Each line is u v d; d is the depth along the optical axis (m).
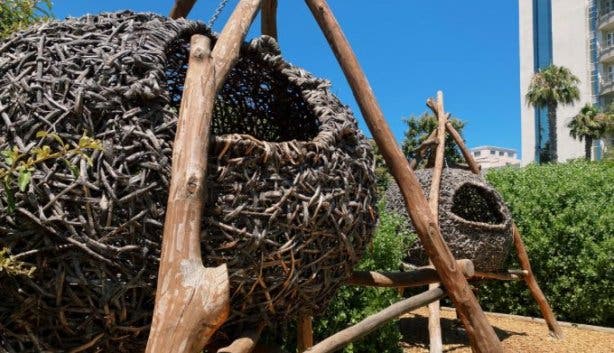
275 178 1.50
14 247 1.31
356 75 2.15
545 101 25.83
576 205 5.96
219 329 1.57
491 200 5.07
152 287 1.37
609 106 26.95
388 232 4.38
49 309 1.32
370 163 1.90
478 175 5.12
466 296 2.18
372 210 1.88
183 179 1.32
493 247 4.73
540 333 5.51
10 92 1.40
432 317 4.37
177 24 1.76
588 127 24.64
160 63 1.52
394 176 2.21
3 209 1.30
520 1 36.41
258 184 1.47
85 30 1.56
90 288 1.32
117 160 1.35
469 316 2.16
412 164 5.40
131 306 1.36
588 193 6.06
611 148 25.75
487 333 2.18
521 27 36.31
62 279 1.30
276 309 1.61
